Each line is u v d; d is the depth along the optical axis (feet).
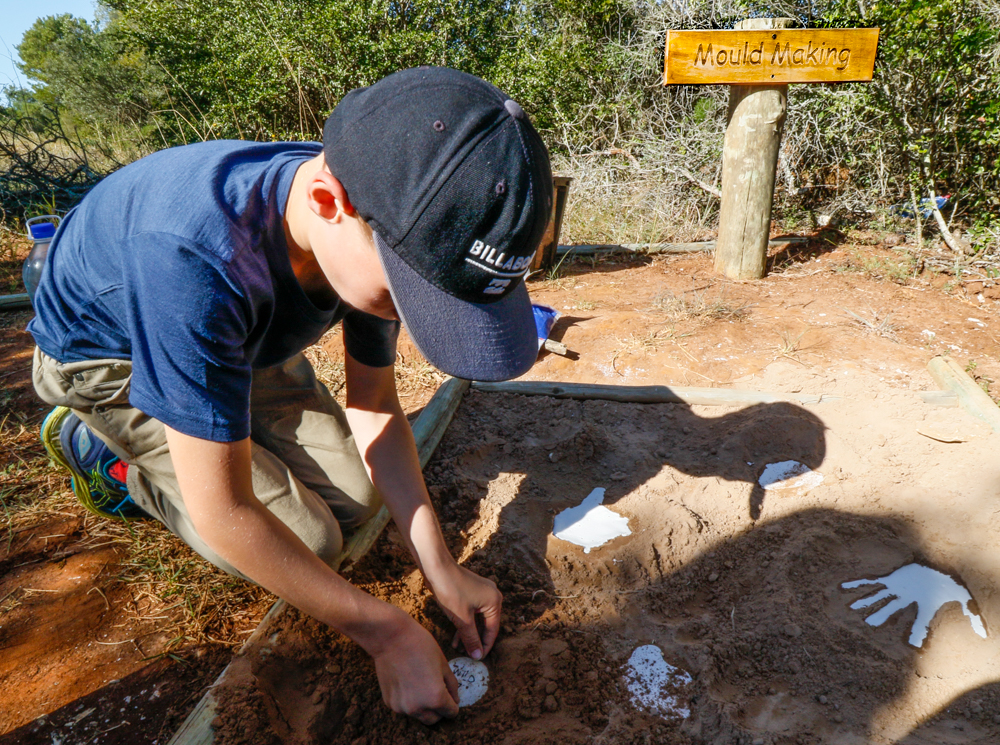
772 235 16.71
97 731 4.70
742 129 12.62
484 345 3.43
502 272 3.26
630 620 5.71
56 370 4.96
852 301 12.04
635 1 23.36
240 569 4.04
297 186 3.70
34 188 19.63
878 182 17.10
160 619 5.65
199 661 5.25
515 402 8.84
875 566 6.20
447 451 7.82
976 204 15.23
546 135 23.95
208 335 3.47
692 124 20.44
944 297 12.27
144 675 5.14
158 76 29.99
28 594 5.94
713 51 11.98
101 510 6.45
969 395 8.30
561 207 13.30
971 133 14.26
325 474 6.23
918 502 6.79
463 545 6.47
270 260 3.75
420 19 24.16
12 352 10.80
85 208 4.35
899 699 5.00
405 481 5.46
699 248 15.52
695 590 6.07
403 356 10.11
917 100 14.43
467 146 2.99
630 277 13.67
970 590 5.94
